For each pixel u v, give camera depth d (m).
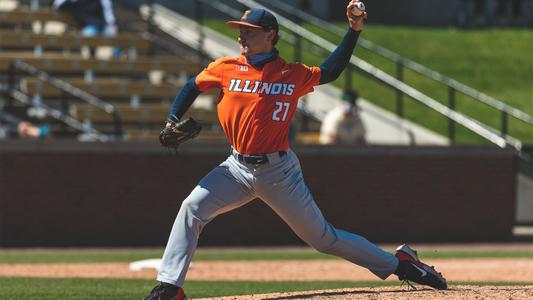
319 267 45.78
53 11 76.69
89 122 66.69
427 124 81.81
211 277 41.28
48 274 41.72
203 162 58.50
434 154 62.03
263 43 22.92
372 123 76.06
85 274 41.91
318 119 74.25
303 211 23.77
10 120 64.44
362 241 24.92
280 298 25.44
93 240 57.16
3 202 55.91
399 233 61.56
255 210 59.38
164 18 84.56
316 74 23.27
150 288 34.94
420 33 109.31
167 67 74.06
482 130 66.81
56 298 31.11
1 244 55.91
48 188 56.50
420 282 25.78
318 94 77.25
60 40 73.56
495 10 119.31
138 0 88.19
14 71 68.44
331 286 34.97
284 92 22.95
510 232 63.44
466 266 45.12
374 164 61.16
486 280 37.62
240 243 59.25
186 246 23.62
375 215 61.16
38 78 70.25
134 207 57.69
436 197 62.16
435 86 92.38
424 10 117.94
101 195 57.25
